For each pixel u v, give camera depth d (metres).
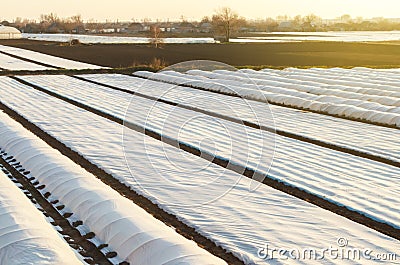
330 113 20.66
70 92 25.27
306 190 11.73
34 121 18.58
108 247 8.90
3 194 10.38
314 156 14.35
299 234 9.33
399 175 12.78
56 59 45.97
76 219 10.03
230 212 10.29
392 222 10.01
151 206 10.73
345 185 12.02
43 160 12.95
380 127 18.17
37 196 11.26
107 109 20.83
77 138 16.06
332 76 30.91
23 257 8.00
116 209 9.72
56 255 8.09
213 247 8.97
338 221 9.90
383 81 28.38
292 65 40.12
